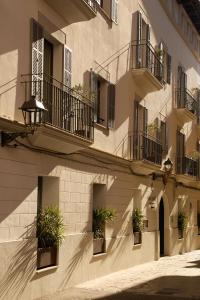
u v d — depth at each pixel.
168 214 26.58
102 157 17.22
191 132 32.03
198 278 17.64
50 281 13.41
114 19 18.42
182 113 27.89
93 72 16.45
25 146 12.25
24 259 12.14
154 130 22.94
